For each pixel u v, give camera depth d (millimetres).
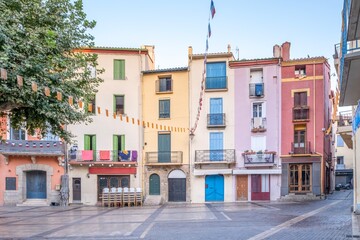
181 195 31250
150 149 31922
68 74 14070
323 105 29562
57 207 27750
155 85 32312
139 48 32281
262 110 30734
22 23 12648
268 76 30750
